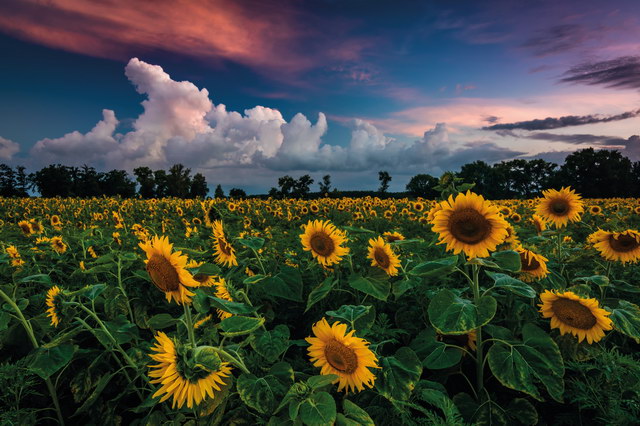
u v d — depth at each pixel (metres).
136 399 3.03
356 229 3.45
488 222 2.54
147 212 16.14
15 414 2.30
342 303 3.59
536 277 3.29
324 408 1.77
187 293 1.80
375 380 2.24
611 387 2.27
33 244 5.84
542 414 2.78
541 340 2.49
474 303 2.58
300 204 19.16
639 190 99.69
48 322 2.81
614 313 2.80
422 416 2.65
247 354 2.63
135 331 2.70
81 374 2.67
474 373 3.11
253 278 2.96
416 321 3.34
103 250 5.68
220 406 2.13
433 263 2.74
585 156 100.56
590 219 10.54
